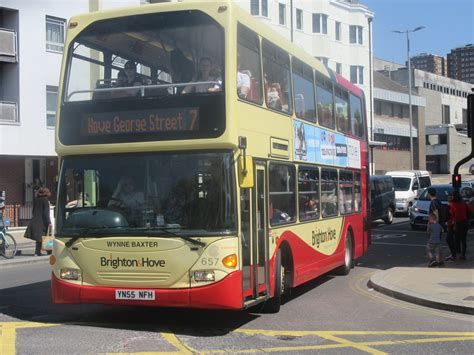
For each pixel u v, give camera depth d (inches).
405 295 415.8
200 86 304.3
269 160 353.4
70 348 272.4
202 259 292.2
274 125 365.1
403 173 1454.2
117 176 311.7
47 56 1093.8
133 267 299.3
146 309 375.6
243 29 325.4
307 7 2041.1
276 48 377.1
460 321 349.4
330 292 454.0
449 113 3831.2
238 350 273.7
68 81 330.0
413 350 280.7
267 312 369.1
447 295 407.8
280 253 370.3
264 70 354.0
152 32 323.3
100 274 304.0
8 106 1039.0
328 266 481.4
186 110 304.2
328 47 2094.0
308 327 328.5
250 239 318.0
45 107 1088.2
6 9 1048.2
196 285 292.2
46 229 675.4
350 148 563.2
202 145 301.0
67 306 383.9
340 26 2181.3
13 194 1082.7
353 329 324.8
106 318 346.6
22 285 475.2
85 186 316.8
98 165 315.9
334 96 515.8
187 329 318.0
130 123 311.7
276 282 362.0
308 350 276.8
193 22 314.7
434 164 3324.3
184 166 303.1
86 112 320.8
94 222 308.8
